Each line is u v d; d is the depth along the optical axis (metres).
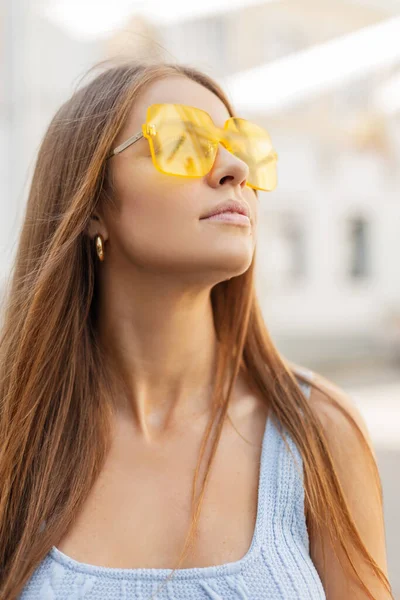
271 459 1.21
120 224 1.22
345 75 4.74
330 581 1.15
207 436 1.23
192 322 1.27
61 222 1.28
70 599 1.05
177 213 1.15
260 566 1.08
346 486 1.20
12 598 1.06
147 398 1.28
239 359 1.31
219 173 1.16
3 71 7.15
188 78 1.32
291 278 16.02
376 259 17.20
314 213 16.19
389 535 3.54
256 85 4.48
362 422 1.30
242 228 1.17
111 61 1.51
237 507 1.16
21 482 1.20
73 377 1.28
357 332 15.78
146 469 1.21
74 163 1.30
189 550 1.10
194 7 4.46
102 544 1.12
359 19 14.49
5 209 7.52
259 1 4.70
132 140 1.21
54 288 1.29
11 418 1.25
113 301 1.30
